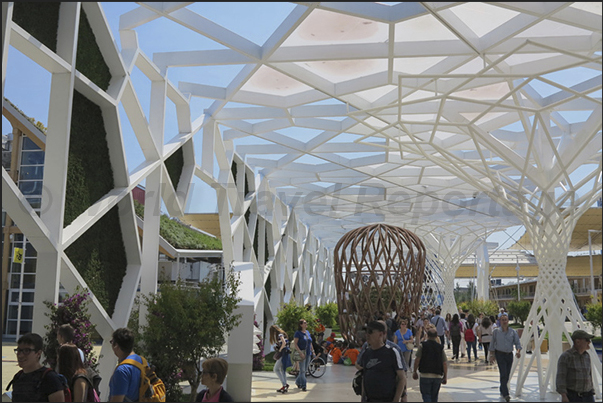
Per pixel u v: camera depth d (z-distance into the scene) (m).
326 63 15.48
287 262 37.41
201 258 29.69
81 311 10.19
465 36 12.66
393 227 26.59
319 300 58.09
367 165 27.33
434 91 16.30
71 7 10.70
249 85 17.98
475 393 15.57
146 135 15.30
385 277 25.73
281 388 15.66
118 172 13.55
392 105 15.92
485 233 44.62
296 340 16.34
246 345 13.65
